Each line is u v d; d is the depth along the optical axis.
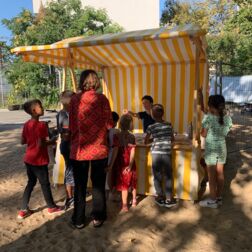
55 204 4.55
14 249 3.57
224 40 19.64
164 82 7.06
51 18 21.34
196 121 4.62
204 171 5.40
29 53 5.25
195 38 4.29
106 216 4.16
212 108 4.40
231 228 3.90
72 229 3.99
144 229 3.93
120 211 4.45
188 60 6.65
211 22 20.78
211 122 4.39
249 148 7.79
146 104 5.95
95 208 3.97
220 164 4.44
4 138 10.93
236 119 12.73
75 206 3.97
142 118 6.08
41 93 22.98
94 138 3.75
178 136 5.84
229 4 18.47
